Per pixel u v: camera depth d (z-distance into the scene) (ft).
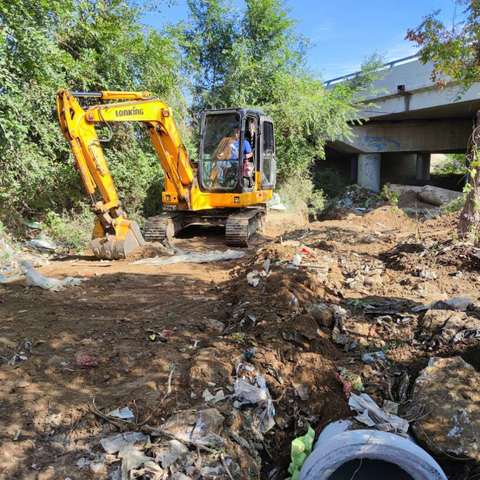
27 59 31.27
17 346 15.24
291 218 53.62
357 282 21.58
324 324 17.40
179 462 10.80
